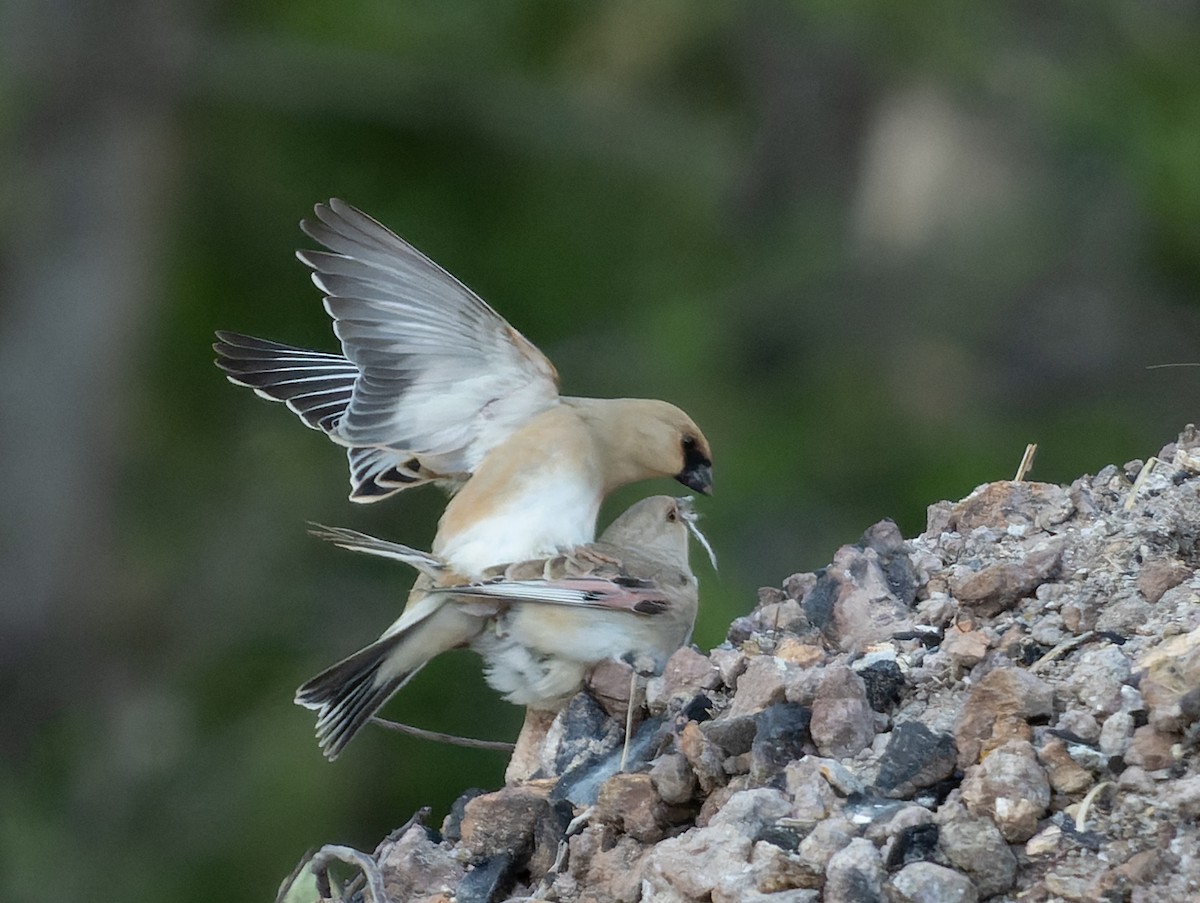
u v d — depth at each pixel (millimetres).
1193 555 6938
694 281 17656
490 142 17734
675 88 18469
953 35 17188
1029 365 16875
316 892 6895
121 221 17891
